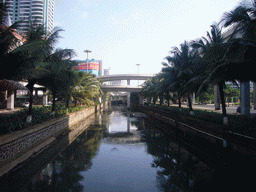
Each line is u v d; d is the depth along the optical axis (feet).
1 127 23.35
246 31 22.21
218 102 84.58
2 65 26.43
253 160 21.39
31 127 29.35
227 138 26.50
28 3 249.34
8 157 21.86
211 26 37.96
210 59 25.25
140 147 36.40
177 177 21.88
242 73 27.17
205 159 28.89
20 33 31.17
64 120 49.78
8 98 67.41
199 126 35.65
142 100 167.73
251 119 31.68
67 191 17.99
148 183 20.18
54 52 38.34
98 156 29.94
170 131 55.06
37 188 18.48
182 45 53.78
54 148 33.94
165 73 58.80
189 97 52.54
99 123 71.97
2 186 18.65
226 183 19.84
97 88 89.92
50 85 38.24
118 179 21.18
